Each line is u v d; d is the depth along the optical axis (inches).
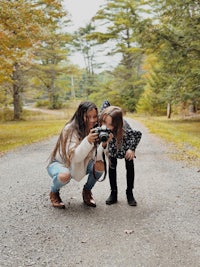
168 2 662.5
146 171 274.8
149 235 141.2
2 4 528.1
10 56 590.9
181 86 767.7
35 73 1409.9
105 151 169.9
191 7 657.6
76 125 161.0
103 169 170.2
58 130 757.3
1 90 1247.5
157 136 568.1
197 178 245.9
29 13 566.6
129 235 141.3
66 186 223.0
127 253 125.6
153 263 118.1
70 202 187.5
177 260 120.1
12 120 1339.8
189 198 193.6
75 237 140.0
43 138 590.6
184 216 163.2
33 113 1631.4
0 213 171.9
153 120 1104.8
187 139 524.1
